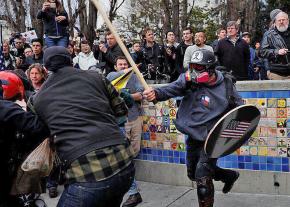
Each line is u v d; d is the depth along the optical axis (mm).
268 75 6281
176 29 19422
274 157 5352
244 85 5352
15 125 3006
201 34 7289
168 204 5336
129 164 3109
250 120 4348
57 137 3045
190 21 23547
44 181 3473
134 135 6078
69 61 3275
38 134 3049
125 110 3373
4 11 24656
